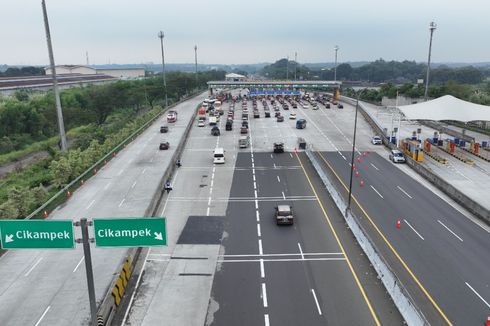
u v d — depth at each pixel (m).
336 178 53.19
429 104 73.06
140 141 77.69
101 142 76.81
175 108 125.19
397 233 36.34
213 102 132.50
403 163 61.72
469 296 26.44
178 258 32.12
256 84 152.88
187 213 41.78
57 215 41.22
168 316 24.59
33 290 27.98
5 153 80.69
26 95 122.31
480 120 67.00
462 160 63.06
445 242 34.59
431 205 43.69
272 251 33.06
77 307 25.91
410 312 22.89
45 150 83.75
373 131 87.44
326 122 99.50
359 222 36.94
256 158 64.38
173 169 58.41
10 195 41.28
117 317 24.56
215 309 25.23
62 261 32.06
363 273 29.33
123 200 45.50
